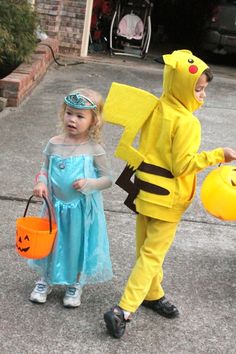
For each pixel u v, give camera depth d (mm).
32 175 5219
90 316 3205
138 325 3170
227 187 3082
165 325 3205
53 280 3191
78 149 3133
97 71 10023
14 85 7309
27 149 5887
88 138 3160
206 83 2957
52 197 3150
